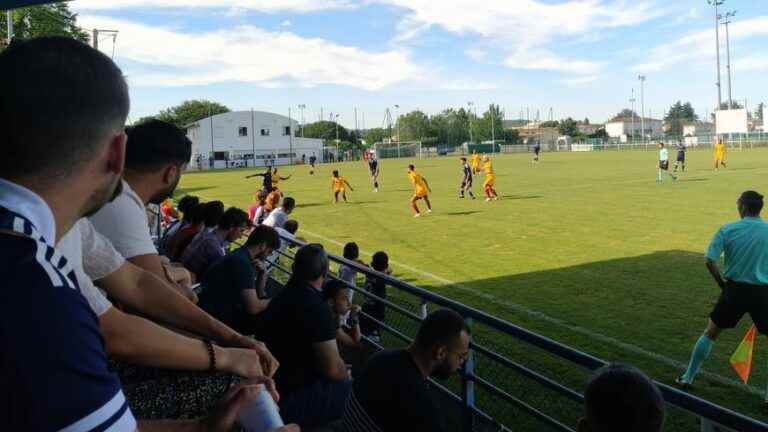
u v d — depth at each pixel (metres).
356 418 2.97
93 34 30.84
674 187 25.58
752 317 5.48
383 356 3.07
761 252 5.36
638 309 8.14
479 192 26.84
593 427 1.62
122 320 1.58
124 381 2.32
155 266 2.48
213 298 5.09
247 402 1.51
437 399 4.34
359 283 9.62
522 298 8.92
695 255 11.55
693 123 149.88
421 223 17.56
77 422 0.89
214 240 6.20
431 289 9.75
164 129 2.52
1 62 1.01
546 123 161.62
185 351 1.65
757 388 5.61
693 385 5.71
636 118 169.62
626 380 1.60
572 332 7.27
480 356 6.23
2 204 0.97
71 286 0.96
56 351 0.88
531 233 14.91
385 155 94.62
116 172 1.11
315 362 3.82
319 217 19.84
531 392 5.39
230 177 49.09
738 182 26.84
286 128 97.50
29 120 0.96
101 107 1.03
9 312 0.86
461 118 125.88
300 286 3.93
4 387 0.84
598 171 37.84
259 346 1.97
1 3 3.77
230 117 93.06
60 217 1.04
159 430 1.44
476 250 13.02
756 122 137.88
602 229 15.10
